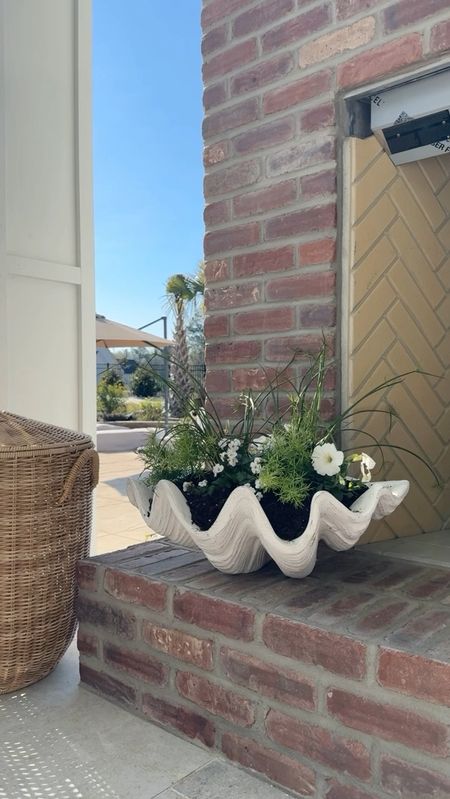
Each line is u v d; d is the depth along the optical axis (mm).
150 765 1595
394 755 1295
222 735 1614
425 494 2293
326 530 1641
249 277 2299
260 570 1854
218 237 2400
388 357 2143
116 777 1548
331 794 1397
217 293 2414
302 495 1640
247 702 1553
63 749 1673
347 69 2000
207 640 1639
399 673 1277
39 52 2980
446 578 1768
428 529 2312
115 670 1910
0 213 2777
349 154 2035
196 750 1661
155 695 1788
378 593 1644
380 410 2115
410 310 2199
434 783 1237
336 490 1714
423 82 1925
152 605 1778
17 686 1999
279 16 2178
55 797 1477
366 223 2061
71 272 3102
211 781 1527
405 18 1860
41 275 2961
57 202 3070
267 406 2248
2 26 2787
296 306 2156
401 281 2168
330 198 2047
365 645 1328
